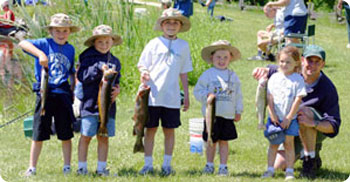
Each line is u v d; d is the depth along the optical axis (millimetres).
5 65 11391
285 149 6512
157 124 6613
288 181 6188
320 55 6547
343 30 23812
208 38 14047
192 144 7836
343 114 10508
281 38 14805
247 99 11539
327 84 6711
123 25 11414
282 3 14086
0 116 9867
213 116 6340
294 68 6484
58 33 6465
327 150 8117
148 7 15430
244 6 29281
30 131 8664
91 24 10797
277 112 6398
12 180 6152
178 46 6719
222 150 6641
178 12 6688
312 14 26953
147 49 6699
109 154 7625
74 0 10789
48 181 6027
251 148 8125
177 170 6816
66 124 6418
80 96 6574
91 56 6391
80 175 6254
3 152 7812
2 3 14328
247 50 17297
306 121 6453
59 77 6430
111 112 6449
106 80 6191
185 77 6824
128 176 6367
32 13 11164
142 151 6445
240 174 6625
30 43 6340
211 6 20359
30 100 10477
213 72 6668
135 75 11172
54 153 7703
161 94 6562
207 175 6414
